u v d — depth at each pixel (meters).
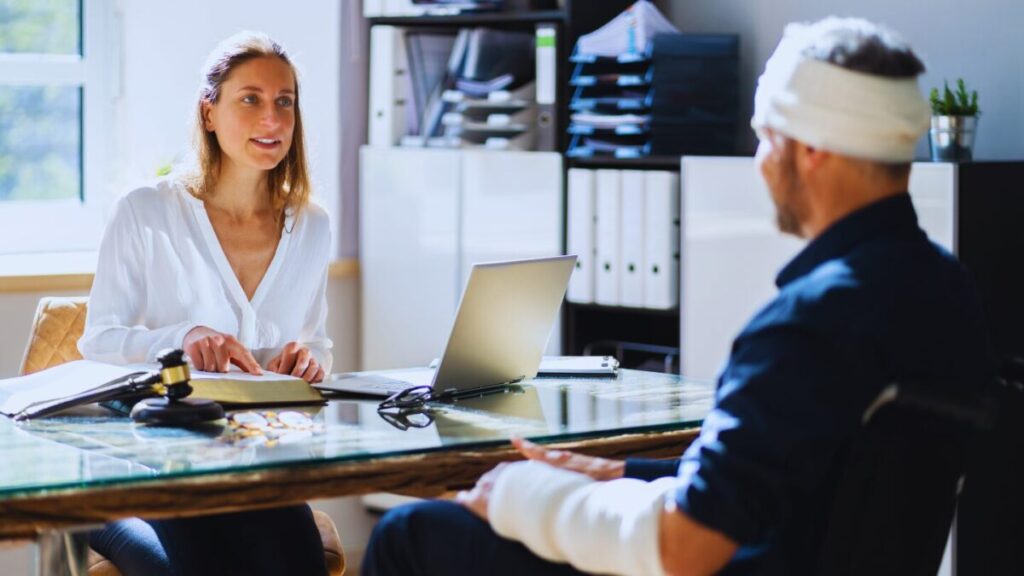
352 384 2.49
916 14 3.88
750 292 3.71
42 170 4.64
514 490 1.79
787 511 1.62
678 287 3.93
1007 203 3.49
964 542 3.47
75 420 2.18
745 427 1.61
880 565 1.70
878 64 1.70
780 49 1.79
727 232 3.74
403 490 1.94
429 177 4.41
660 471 1.95
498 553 1.84
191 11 4.55
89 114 4.68
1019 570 3.60
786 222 1.79
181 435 2.05
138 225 2.74
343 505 4.52
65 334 2.89
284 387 2.34
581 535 1.72
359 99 4.66
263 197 2.87
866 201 1.72
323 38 4.65
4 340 3.99
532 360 2.57
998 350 3.48
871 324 1.61
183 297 2.79
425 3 4.39
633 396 2.44
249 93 2.71
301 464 1.87
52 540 2.08
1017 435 3.54
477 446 2.00
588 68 4.17
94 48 4.66
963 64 3.80
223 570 2.35
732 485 1.60
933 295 1.68
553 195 4.14
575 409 2.30
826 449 1.60
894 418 1.68
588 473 1.93
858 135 1.69
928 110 1.75
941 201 3.38
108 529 2.49
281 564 2.34
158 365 2.43
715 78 4.05
